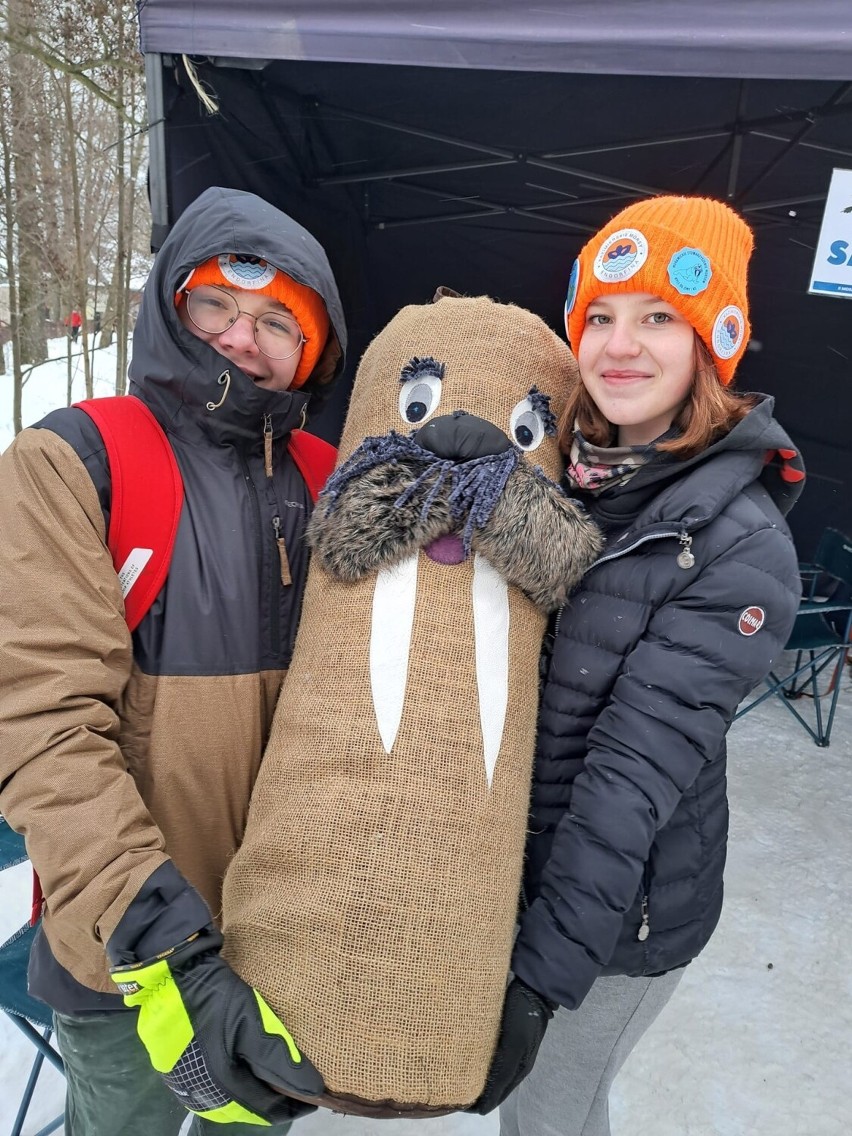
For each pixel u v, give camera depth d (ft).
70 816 2.92
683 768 3.14
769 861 8.69
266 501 3.87
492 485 3.34
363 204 14.80
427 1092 2.80
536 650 3.56
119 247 23.39
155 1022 2.76
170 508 3.52
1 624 3.05
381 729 3.08
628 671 3.27
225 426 3.71
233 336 3.79
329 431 15.85
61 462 3.28
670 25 6.53
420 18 7.10
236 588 3.64
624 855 3.07
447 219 14.46
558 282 16.08
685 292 3.38
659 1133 5.75
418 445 3.53
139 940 2.83
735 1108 5.95
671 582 3.30
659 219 3.50
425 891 2.88
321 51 7.45
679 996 6.94
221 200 3.77
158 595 3.51
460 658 3.24
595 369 3.64
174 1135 4.19
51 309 30.86
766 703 12.44
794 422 15.24
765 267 14.06
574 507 3.53
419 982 2.82
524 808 3.36
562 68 6.89
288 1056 2.69
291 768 3.18
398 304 16.48
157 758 3.49
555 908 3.14
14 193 23.07
